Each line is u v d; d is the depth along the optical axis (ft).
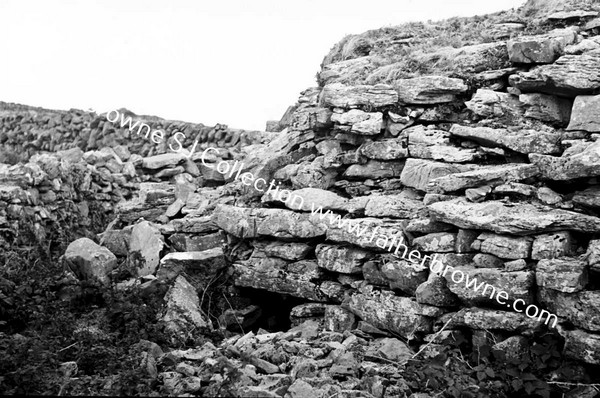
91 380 29.32
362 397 29.37
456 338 33.63
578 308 31.14
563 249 32.55
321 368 31.68
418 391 31.22
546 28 42.39
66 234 49.96
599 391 30.60
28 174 48.65
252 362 31.55
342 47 54.19
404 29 50.85
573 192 35.04
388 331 35.86
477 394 30.40
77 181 54.19
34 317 34.88
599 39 37.91
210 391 28.96
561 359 31.81
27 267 41.27
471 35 45.27
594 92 36.50
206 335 37.01
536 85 37.83
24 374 28.30
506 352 32.14
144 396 28.09
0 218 44.45
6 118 93.35
